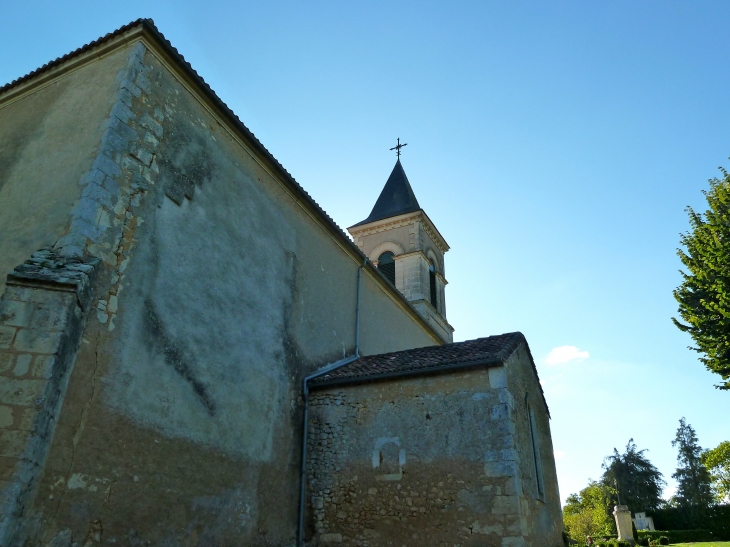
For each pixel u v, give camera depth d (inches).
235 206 418.9
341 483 418.9
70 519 247.0
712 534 1557.6
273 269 452.8
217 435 349.7
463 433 394.3
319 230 550.6
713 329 574.9
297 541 407.8
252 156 456.4
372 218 1139.9
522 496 374.3
